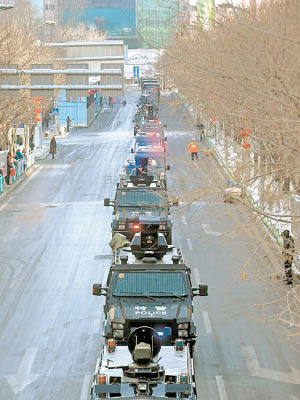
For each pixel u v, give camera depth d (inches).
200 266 2271.2
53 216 3097.9
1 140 4259.4
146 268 1567.4
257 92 1156.5
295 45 1218.0
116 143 5802.2
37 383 1432.1
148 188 2571.4
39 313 1850.4
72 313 1849.2
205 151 2800.2
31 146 5078.7
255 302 1894.7
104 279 2156.7
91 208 3262.8
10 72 2888.8
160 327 1483.8
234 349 1596.9
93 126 7253.9
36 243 2620.6
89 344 1635.1
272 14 1813.5
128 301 1517.0
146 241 1768.0
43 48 4963.1
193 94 2440.9
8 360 1550.2
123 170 4018.2
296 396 1360.7
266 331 1694.1
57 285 2096.5
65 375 1469.0
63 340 1663.4
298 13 1320.1
